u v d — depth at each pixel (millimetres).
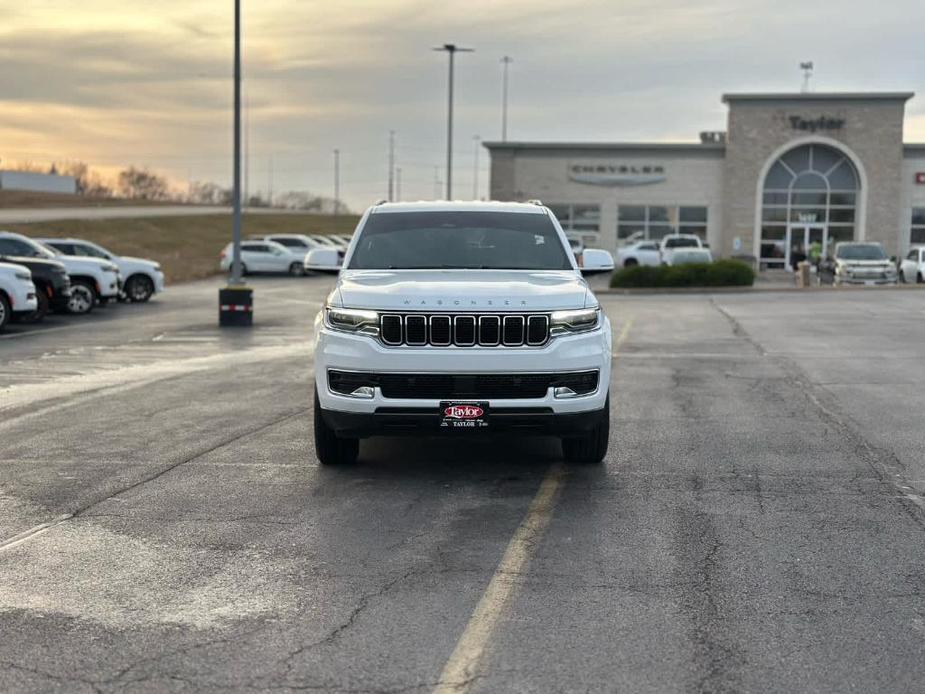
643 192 55375
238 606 4930
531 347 7090
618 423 9812
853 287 34531
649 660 4273
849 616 4777
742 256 54188
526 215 8930
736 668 4195
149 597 5059
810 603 4949
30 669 4211
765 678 4102
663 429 9500
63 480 7555
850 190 54281
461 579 5312
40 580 5316
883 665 4227
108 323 22953
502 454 8453
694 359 15062
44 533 6180
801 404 10914
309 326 22250
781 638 4508
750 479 7523
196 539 6051
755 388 12086
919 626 4652
